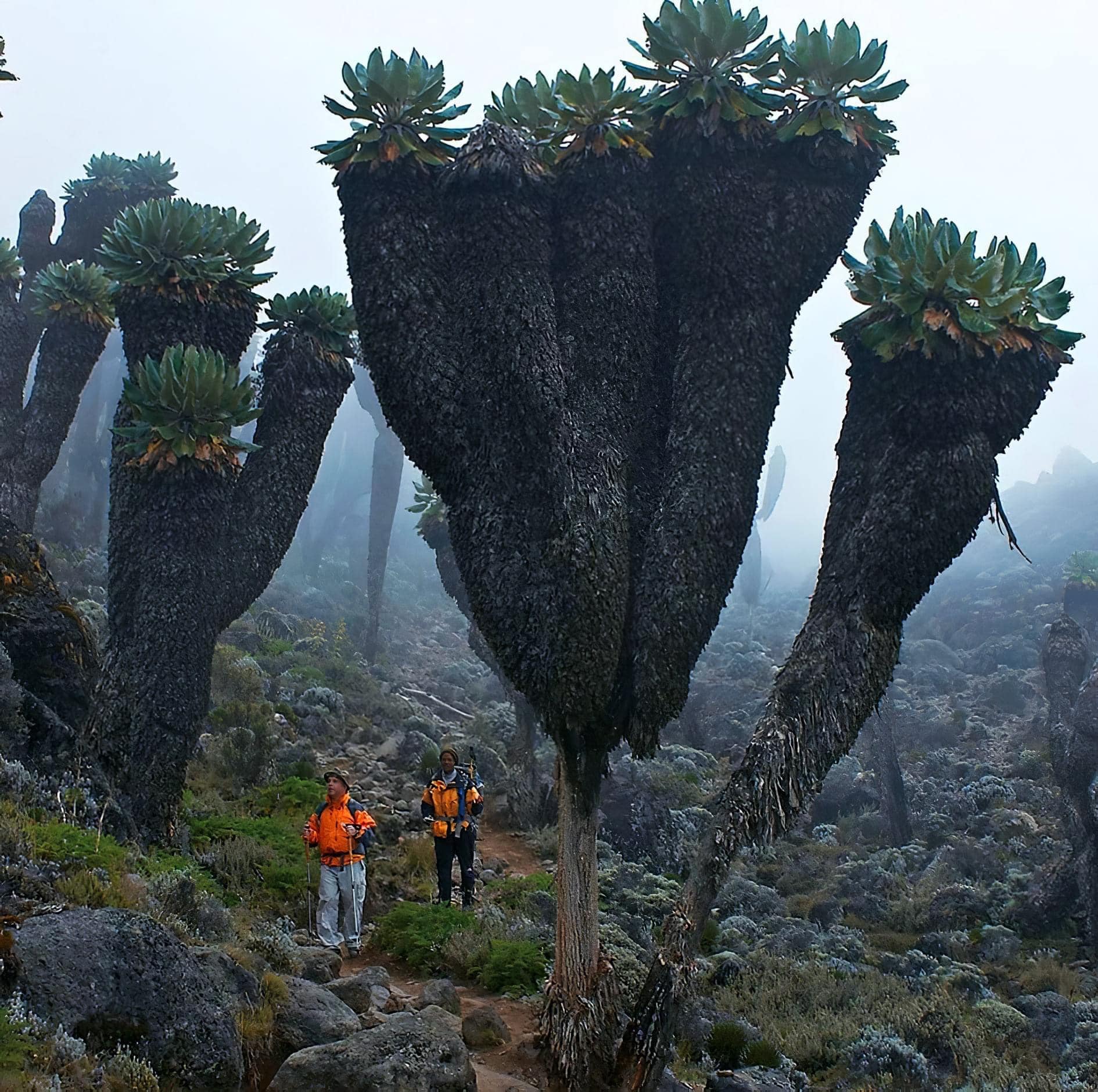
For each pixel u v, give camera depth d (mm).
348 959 8352
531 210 5641
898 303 5461
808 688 5250
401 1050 4602
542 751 20625
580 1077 5184
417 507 20469
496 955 7941
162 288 9031
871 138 5816
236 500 9242
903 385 5566
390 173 5742
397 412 5625
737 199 5656
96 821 7543
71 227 20078
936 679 31500
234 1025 4449
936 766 23828
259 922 7910
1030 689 28703
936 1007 9383
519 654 5301
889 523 5426
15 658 9477
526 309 5461
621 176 5719
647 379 5715
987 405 5469
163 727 8664
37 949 3984
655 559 5383
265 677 19516
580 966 5371
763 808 5094
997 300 5387
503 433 5438
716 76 5758
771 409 5695
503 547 5375
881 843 18344
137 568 8977
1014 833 18297
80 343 14711
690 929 5047
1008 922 14391
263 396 9664
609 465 5398
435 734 20000
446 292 5664
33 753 8148
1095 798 14109
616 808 16547
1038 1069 8969
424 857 11438
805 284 5781
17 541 10469
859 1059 8156
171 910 6156
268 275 9484
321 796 12734
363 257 5707
